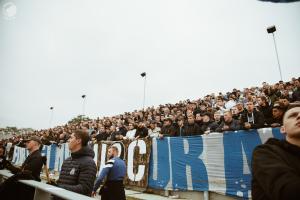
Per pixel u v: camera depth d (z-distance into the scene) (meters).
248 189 4.62
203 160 5.47
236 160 4.89
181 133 7.18
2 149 4.36
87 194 2.82
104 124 11.89
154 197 5.89
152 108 15.11
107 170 4.14
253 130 4.72
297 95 7.80
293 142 1.41
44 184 2.05
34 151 3.94
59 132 14.86
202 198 5.38
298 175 1.26
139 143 7.10
